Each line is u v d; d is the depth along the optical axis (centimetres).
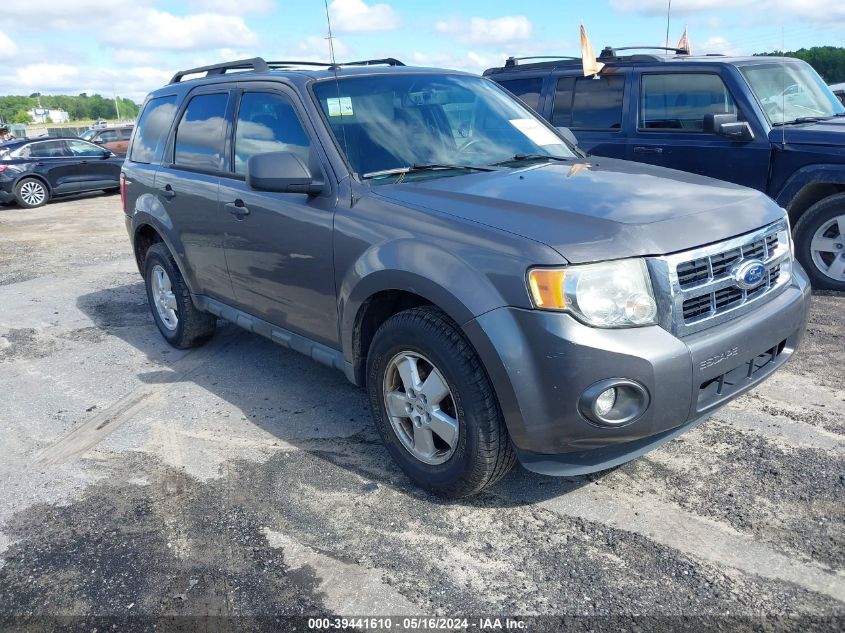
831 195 567
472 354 275
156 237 537
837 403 382
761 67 626
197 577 271
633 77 662
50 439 398
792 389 401
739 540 274
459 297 268
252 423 401
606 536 282
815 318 514
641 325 256
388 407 323
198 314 506
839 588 246
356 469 344
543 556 272
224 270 434
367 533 293
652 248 259
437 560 273
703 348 262
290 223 359
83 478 352
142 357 525
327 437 379
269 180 330
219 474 347
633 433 260
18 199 1507
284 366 488
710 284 270
